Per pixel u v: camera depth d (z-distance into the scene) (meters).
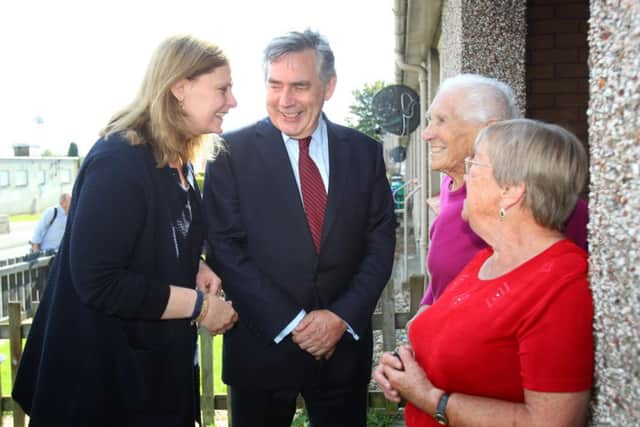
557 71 4.52
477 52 3.49
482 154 1.54
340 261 2.47
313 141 2.53
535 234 1.49
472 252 2.09
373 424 3.96
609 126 1.12
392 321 4.06
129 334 2.00
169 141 2.00
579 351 1.30
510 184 1.47
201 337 4.04
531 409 1.35
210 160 2.39
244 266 2.38
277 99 2.36
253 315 2.37
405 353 1.72
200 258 2.35
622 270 1.10
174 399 2.09
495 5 3.47
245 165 2.46
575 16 4.46
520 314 1.39
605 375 1.20
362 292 2.46
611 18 1.11
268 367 2.45
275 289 2.37
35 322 2.07
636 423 1.08
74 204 1.97
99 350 1.96
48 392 1.93
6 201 33.03
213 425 4.08
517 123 1.53
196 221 2.21
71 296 1.96
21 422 4.08
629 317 1.08
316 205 2.46
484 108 2.10
